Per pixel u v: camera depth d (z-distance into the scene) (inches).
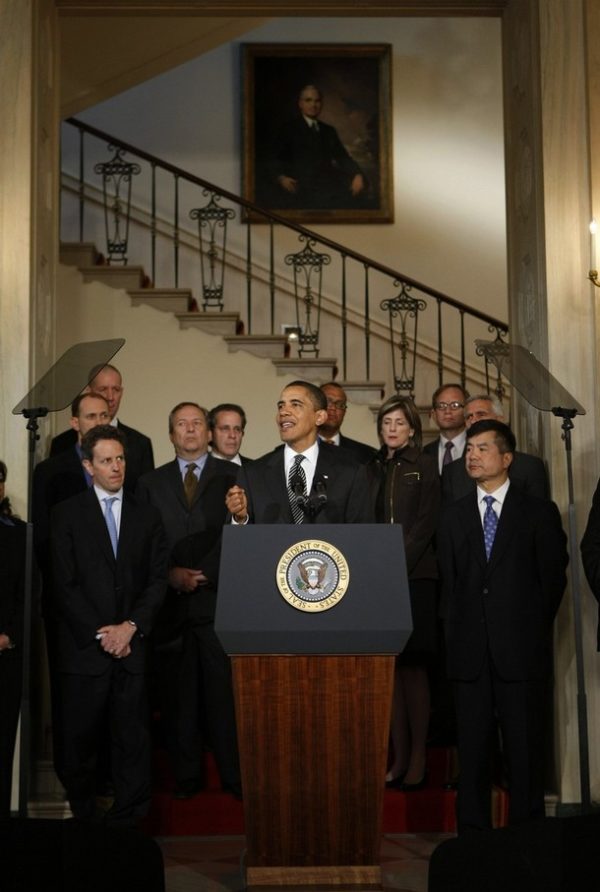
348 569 133.9
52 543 169.2
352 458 162.1
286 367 300.8
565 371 190.2
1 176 189.9
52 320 206.5
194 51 283.3
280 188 392.2
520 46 205.6
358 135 395.9
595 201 190.9
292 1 206.7
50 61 207.2
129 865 72.9
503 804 180.4
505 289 393.1
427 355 386.9
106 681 165.9
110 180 386.3
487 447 167.6
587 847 70.2
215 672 182.4
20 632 160.9
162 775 191.6
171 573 185.3
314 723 134.9
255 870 136.1
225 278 386.6
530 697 163.5
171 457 298.8
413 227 394.3
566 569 181.2
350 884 135.8
